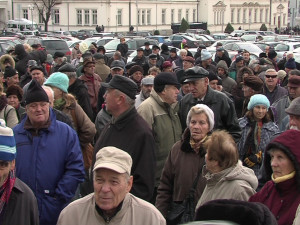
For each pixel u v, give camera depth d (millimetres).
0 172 3818
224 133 4469
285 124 6977
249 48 30812
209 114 5027
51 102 5836
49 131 4969
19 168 4859
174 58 19484
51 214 4855
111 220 3734
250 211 2578
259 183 5145
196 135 4992
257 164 6273
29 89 4934
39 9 61469
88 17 68062
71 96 6418
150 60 16266
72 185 4941
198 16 82375
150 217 3764
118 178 3656
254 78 7980
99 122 7438
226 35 56312
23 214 3930
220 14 84625
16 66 13570
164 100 6203
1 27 67500
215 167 4367
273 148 4043
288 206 4004
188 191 4996
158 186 5812
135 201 3828
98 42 35094
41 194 4855
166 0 75438
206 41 40594
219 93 6535
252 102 6383
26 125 4984
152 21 73562
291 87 7672
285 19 101375
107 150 3736
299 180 3938
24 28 60406
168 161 5234
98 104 9945
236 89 9406
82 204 3848
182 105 6613
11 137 3855
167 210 5184
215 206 2617
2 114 6719
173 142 6215
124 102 4988
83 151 6512
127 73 12992
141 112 6168
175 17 77688
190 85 6484
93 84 10242
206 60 13031
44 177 4855
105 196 3643
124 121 4992
